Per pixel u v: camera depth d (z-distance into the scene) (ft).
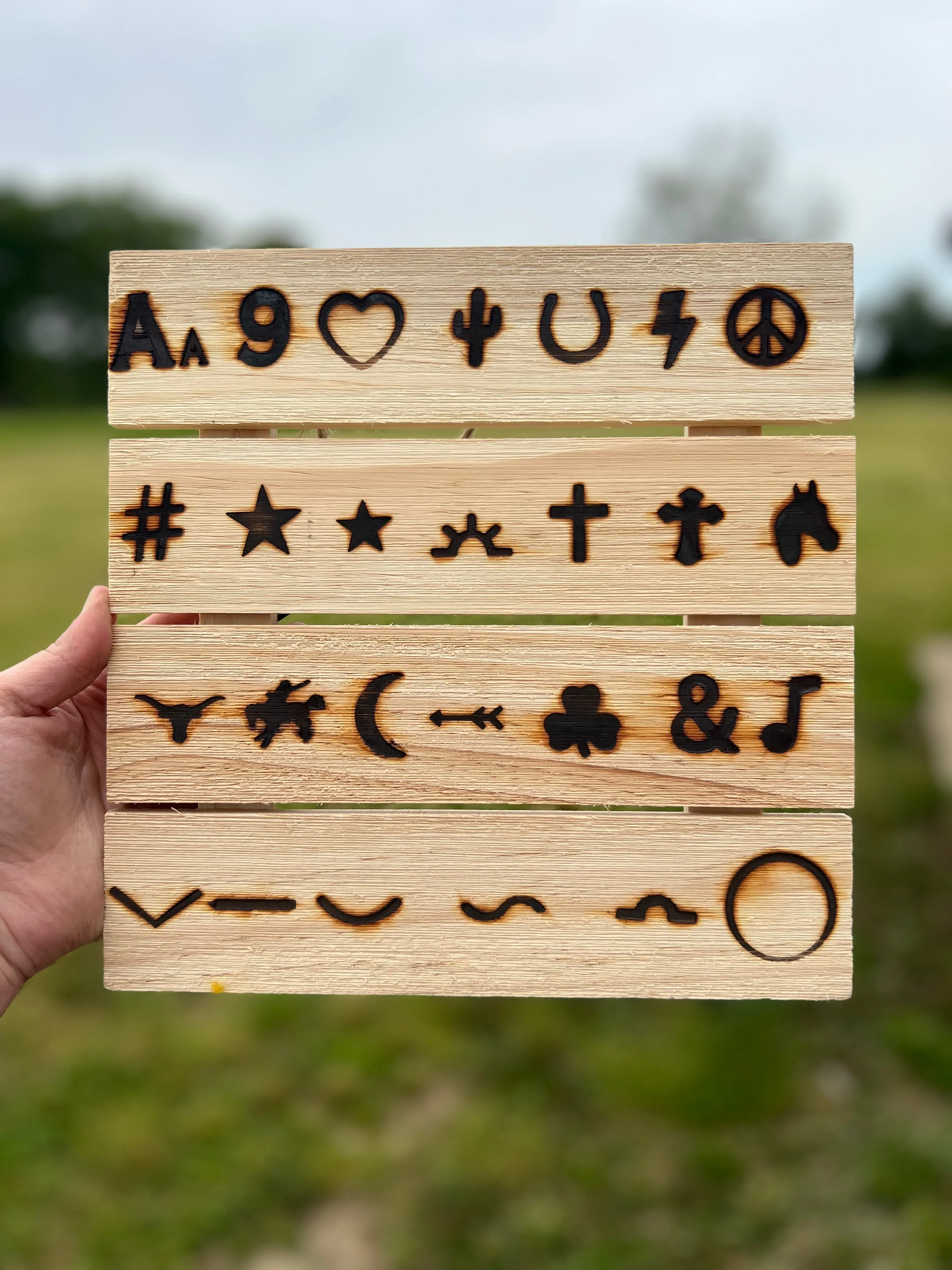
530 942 1.44
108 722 1.44
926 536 8.73
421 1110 2.65
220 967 1.44
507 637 1.44
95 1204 2.41
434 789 1.43
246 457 1.44
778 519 1.43
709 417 1.43
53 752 1.61
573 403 1.43
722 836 1.44
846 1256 2.23
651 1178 2.43
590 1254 2.27
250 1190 2.44
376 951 1.44
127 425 1.45
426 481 1.44
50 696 1.53
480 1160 2.49
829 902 1.43
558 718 1.43
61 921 1.61
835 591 1.42
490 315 1.44
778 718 1.43
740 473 1.43
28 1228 2.35
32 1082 2.76
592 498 1.43
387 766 1.43
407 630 1.44
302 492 1.44
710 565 1.43
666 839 1.44
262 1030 2.96
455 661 1.43
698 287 1.43
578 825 1.44
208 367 1.45
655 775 1.43
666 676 1.43
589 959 1.44
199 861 1.45
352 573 1.44
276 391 1.44
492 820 1.44
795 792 1.43
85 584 8.40
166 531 1.44
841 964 1.42
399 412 1.44
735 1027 2.87
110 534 1.45
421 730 1.44
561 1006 3.00
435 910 1.44
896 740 4.78
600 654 1.43
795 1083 2.68
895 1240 2.24
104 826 1.56
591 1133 2.56
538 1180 2.45
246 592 1.44
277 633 1.44
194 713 1.44
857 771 4.43
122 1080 2.76
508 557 1.43
